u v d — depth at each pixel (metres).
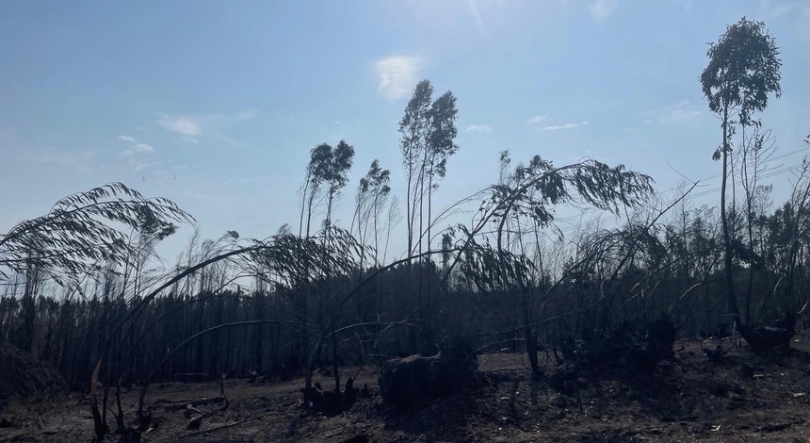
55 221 12.66
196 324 25.66
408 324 15.36
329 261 14.45
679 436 12.69
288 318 15.82
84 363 20.28
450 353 14.73
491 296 15.84
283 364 23.92
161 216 13.46
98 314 18.73
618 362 16.31
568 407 14.32
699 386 15.76
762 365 18.22
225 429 14.55
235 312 24.70
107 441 13.56
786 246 23.11
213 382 23.98
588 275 17.11
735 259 22.38
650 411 14.23
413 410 14.18
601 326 18.03
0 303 15.59
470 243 14.94
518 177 17.45
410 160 26.78
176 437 13.96
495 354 21.56
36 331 20.73
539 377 15.86
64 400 13.18
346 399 15.27
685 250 20.06
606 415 13.98
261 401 17.14
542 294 17.22
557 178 15.60
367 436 13.09
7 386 12.12
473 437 12.70
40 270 12.76
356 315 16.70
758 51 21.50
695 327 26.20
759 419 13.75
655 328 17.58
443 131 26.64
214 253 14.93
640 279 18.05
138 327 17.17
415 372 14.37
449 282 15.95
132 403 18.77
